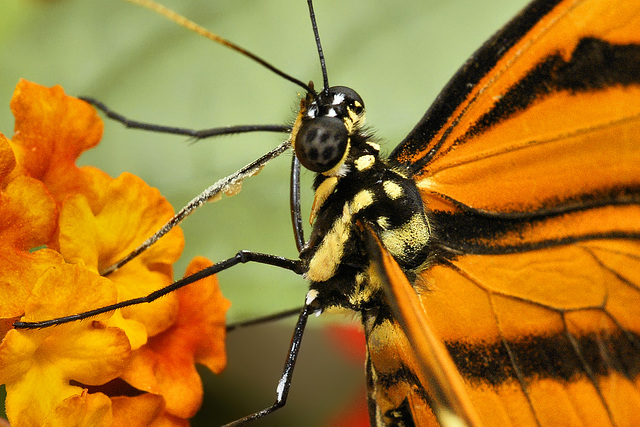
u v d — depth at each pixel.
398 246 0.13
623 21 0.13
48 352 0.13
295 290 0.14
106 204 0.13
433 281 0.13
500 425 0.13
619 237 0.13
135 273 0.13
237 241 0.14
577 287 0.13
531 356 0.13
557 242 0.13
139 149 0.14
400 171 0.13
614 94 0.13
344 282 0.13
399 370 0.13
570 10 0.13
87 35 0.15
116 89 0.15
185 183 0.14
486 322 0.13
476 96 0.13
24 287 0.13
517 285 0.13
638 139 0.13
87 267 0.13
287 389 0.13
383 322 0.13
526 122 0.13
